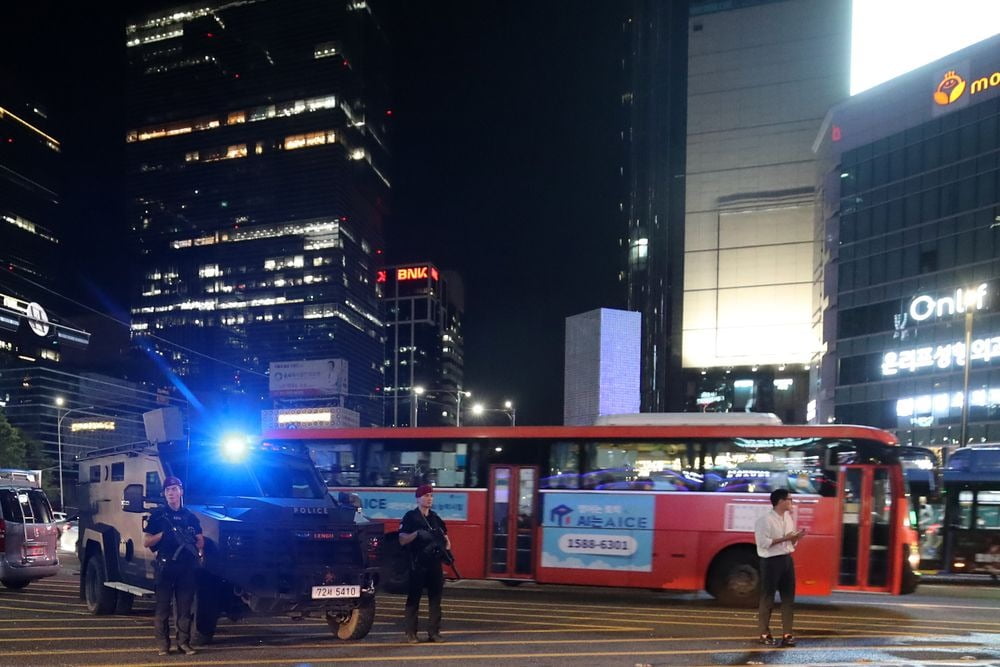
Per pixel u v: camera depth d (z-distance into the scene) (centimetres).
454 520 1644
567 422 4581
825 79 8056
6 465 5728
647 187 9281
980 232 5262
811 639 1038
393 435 1722
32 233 18975
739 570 1477
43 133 19688
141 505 988
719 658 885
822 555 1466
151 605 1301
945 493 2355
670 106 8588
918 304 5569
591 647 948
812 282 7756
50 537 1580
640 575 1520
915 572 1470
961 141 5481
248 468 1055
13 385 10744
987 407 4984
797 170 7988
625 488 1562
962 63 5534
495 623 1151
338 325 19838
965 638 1071
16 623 1101
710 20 8544
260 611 883
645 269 9188
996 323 5038
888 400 5706
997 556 2272
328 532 923
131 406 10725
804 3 8244
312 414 6456
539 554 1588
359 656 862
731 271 8038
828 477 1490
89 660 834
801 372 7638
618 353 4431
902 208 5822
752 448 1525
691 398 7912
